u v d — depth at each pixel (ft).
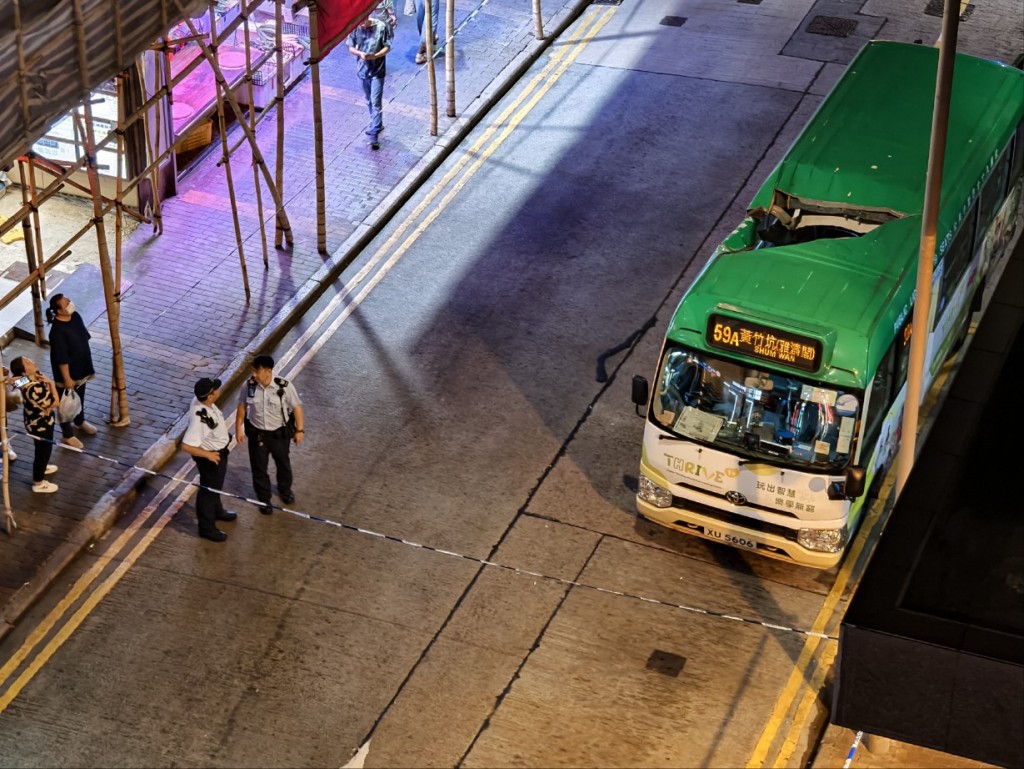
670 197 71.72
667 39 84.69
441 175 74.33
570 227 70.03
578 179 73.36
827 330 46.73
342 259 68.03
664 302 65.00
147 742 45.88
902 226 51.88
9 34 44.47
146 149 68.39
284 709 46.91
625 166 74.18
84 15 47.47
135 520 54.34
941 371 60.08
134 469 56.13
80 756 45.44
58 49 46.47
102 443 57.47
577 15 87.92
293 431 53.26
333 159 75.05
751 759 45.27
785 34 84.43
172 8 52.21
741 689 47.50
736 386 48.57
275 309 64.80
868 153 55.31
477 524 53.98
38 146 68.33
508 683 47.70
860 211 53.57
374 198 72.18
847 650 29.66
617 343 62.75
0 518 53.57
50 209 69.92
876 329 47.14
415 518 54.24
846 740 45.78
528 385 60.64
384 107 79.05
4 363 61.46
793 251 50.42
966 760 44.86
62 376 54.95
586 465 56.65
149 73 67.62
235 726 46.37
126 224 69.62
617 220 70.28
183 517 54.49
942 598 29.99
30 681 48.01
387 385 60.80
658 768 44.96
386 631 49.65
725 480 49.06
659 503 50.96
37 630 49.85
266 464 53.31
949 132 56.75
